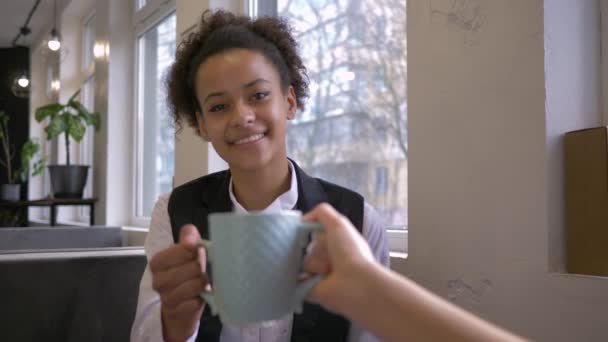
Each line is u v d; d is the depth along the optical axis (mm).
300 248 540
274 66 927
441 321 395
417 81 1230
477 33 1094
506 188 1034
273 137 915
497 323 1040
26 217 5273
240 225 514
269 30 1039
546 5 984
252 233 512
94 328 1177
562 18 1004
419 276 1208
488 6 1073
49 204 3422
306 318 975
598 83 1037
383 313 421
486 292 1063
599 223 921
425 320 401
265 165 948
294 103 1059
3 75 6266
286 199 1020
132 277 1235
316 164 2006
